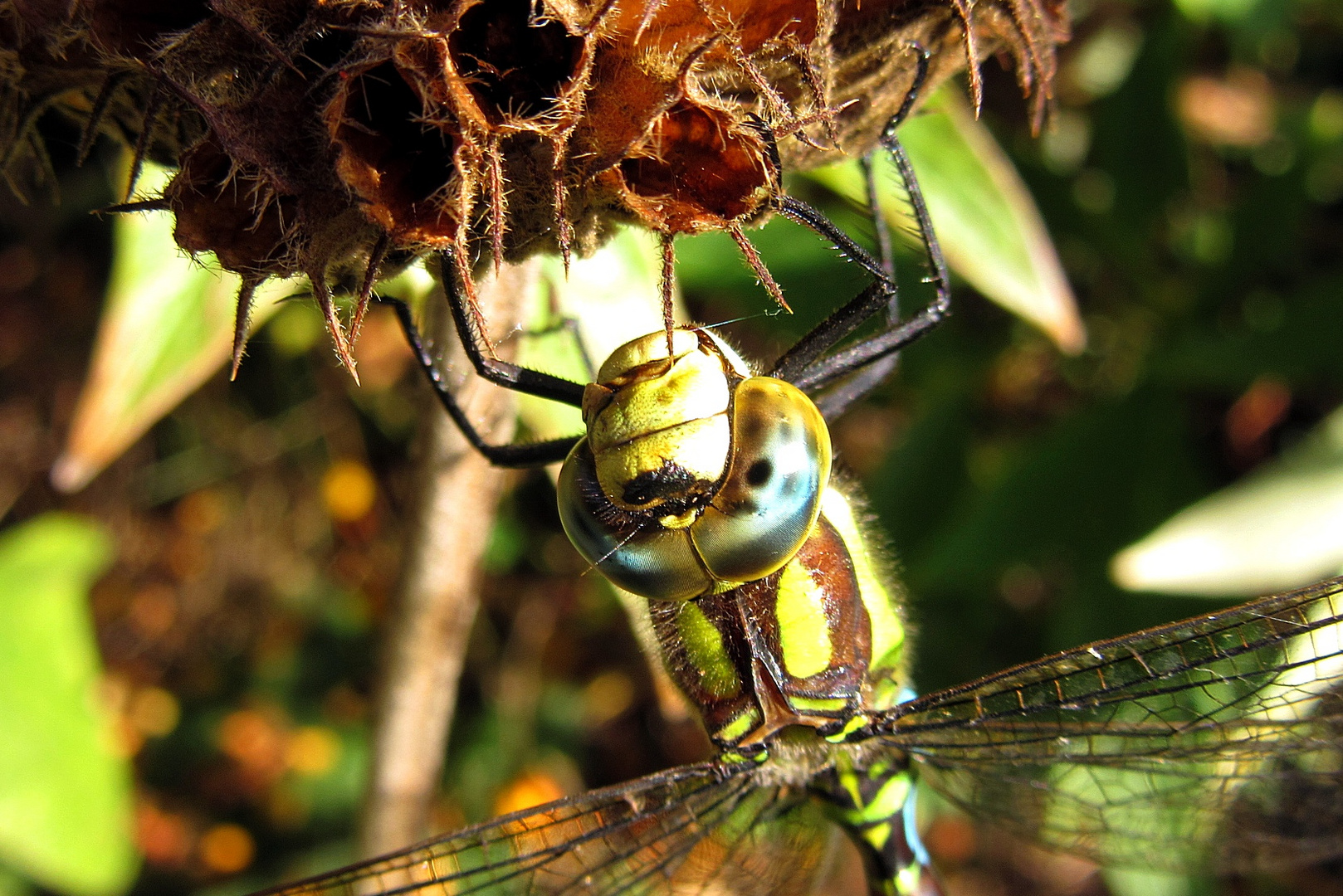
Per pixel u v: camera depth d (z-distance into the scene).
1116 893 0.16
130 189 0.11
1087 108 0.18
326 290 0.11
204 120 0.11
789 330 0.15
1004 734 0.13
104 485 0.21
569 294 0.13
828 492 0.13
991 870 0.21
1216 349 0.16
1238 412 0.19
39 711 0.16
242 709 0.20
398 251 0.11
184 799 0.20
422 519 0.14
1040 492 0.16
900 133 0.14
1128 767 0.14
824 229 0.12
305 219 0.11
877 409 0.18
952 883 0.21
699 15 0.11
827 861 0.15
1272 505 0.14
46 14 0.11
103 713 0.17
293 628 0.21
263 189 0.11
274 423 0.20
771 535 0.12
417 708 0.14
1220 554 0.14
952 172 0.14
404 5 0.11
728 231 0.11
